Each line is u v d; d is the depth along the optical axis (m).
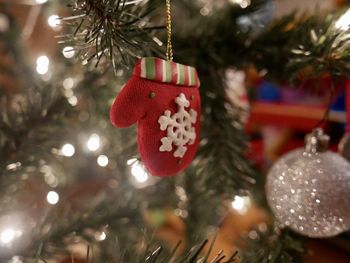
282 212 0.23
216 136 0.30
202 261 0.20
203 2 0.37
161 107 0.20
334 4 0.38
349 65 0.23
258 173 0.35
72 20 0.25
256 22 0.33
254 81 0.48
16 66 0.41
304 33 0.27
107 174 0.44
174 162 0.21
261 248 0.26
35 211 0.33
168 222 0.48
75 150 0.38
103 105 0.35
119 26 0.21
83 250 0.36
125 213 0.33
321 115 0.42
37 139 0.31
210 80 0.31
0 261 0.26
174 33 0.30
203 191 0.31
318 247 0.39
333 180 0.22
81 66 0.30
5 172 0.30
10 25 0.41
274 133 0.47
